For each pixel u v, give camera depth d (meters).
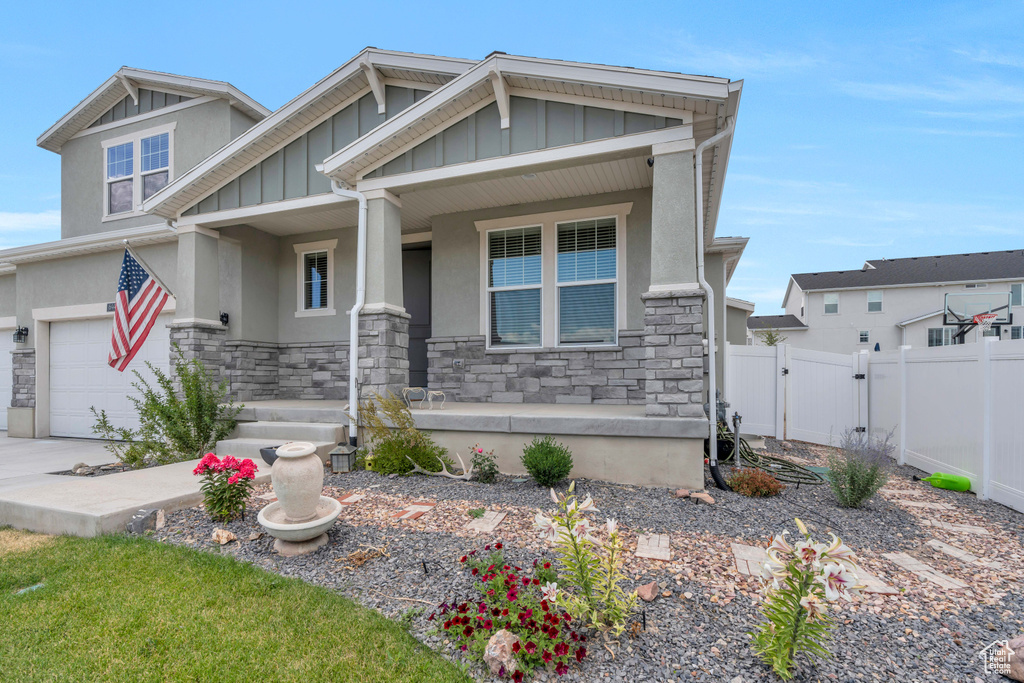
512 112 6.42
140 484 5.46
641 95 5.67
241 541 4.18
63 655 2.70
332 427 7.06
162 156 10.94
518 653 2.59
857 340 25.28
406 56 7.36
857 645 2.72
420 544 3.99
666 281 5.68
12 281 12.37
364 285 7.14
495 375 8.53
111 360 7.55
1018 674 2.40
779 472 6.30
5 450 9.28
